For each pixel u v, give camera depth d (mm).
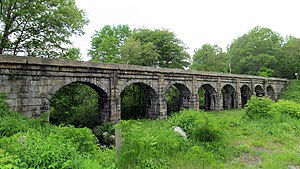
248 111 17750
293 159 8672
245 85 35406
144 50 30828
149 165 7348
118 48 34688
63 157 5895
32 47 19922
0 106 11102
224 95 35125
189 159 8195
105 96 17625
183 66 39062
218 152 9383
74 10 20656
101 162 7180
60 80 14500
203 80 27188
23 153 5586
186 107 25797
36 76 13344
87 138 8609
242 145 10523
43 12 18625
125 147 7723
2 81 11914
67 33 21047
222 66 48781
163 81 22016
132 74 19141
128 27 43531
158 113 21500
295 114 17641
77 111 22578
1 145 6172
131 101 29000
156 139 8594
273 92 40875
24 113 12719
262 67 48688
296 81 43562
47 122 12805
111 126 16500
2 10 17844
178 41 38188
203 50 50562
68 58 21766
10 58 11961
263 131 13547
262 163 8359
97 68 16312
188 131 11188
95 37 38469
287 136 12258
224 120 15922
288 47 47625
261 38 50469
